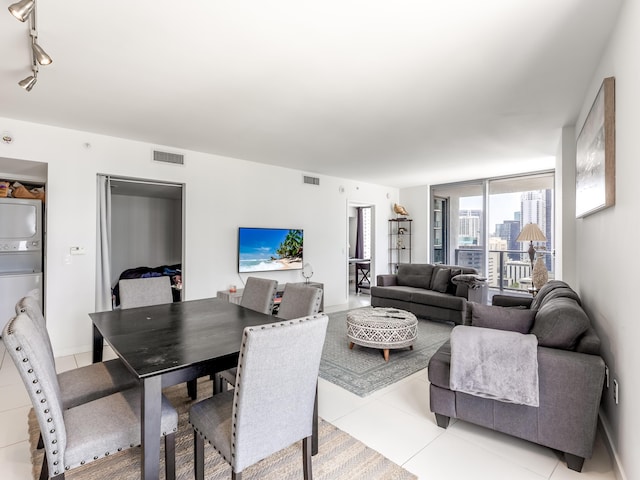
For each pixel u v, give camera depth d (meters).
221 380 2.54
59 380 2.06
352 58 2.35
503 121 3.58
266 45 2.19
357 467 1.95
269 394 1.49
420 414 2.55
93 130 3.82
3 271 4.35
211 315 2.58
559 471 1.93
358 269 8.65
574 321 2.06
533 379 1.99
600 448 2.16
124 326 2.26
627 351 1.77
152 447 1.53
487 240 6.82
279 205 5.71
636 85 1.61
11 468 1.92
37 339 1.49
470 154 4.93
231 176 5.10
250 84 2.74
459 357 2.19
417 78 2.64
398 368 3.43
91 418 1.64
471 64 2.44
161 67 2.46
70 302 3.77
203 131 3.88
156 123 3.61
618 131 1.92
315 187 6.27
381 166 5.73
